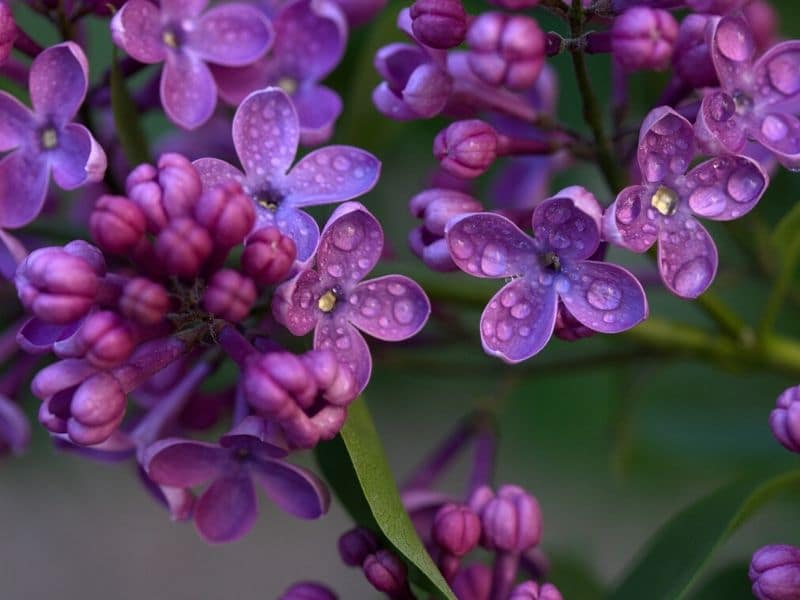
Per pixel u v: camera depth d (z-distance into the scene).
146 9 0.30
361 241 0.29
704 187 0.28
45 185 0.30
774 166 0.31
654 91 0.33
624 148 0.31
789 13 0.34
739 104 0.29
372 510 0.29
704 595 0.32
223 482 0.29
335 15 0.31
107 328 0.28
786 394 0.29
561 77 0.34
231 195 0.28
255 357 0.28
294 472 0.29
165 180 0.28
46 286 0.28
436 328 0.33
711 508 0.30
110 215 0.28
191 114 0.30
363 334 0.31
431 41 0.29
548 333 0.28
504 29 0.28
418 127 0.35
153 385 0.31
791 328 0.35
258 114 0.29
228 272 0.28
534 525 0.29
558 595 0.29
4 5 0.29
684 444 0.35
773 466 0.35
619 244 0.28
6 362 0.33
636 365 0.35
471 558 0.33
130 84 0.33
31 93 0.30
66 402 0.28
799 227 0.31
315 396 0.28
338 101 0.31
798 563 0.29
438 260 0.29
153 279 0.28
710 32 0.28
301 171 0.29
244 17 0.31
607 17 0.29
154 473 0.29
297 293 0.28
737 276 0.33
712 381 0.36
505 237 0.29
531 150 0.30
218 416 0.31
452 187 0.33
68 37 0.30
